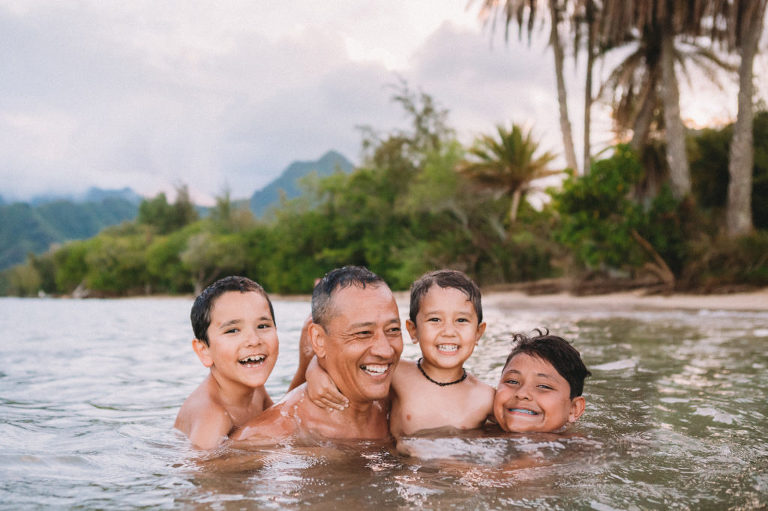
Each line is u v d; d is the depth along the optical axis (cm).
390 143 4078
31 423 318
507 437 270
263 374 269
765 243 1658
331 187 4216
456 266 3034
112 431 294
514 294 2253
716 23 1917
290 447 249
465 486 194
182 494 187
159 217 8300
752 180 2119
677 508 173
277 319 1317
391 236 3847
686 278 1708
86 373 525
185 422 272
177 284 5794
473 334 302
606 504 176
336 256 4022
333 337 251
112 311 2342
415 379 303
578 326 940
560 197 1741
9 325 1323
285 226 4481
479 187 3045
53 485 199
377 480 201
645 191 2383
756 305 1340
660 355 579
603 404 350
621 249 1745
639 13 1898
